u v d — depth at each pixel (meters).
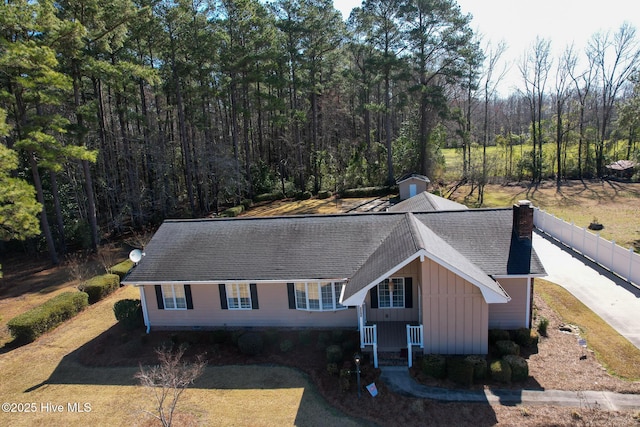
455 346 14.22
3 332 18.88
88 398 13.67
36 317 18.09
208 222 20.17
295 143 50.50
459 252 15.98
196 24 35.97
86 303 21.03
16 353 16.89
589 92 58.25
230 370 14.80
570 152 57.88
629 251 19.52
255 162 52.12
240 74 44.31
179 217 39.28
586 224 31.28
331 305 16.61
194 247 18.64
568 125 54.06
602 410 11.35
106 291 22.50
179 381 12.23
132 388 14.10
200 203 42.09
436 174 49.28
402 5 40.75
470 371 12.84
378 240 17.42
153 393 13.59
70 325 19.17
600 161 52.56
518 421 11.20
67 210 33.91
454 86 56.28
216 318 17.64
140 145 37.22
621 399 11.76
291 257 17.27
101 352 16.56
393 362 14.24
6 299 22.94
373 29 42.84
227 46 38.75
